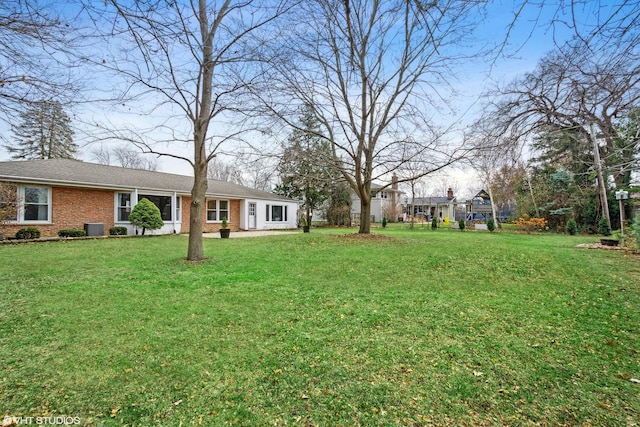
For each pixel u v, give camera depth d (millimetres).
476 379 2602
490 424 2084
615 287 5422
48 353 2982
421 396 2375
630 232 12734
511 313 4168
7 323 3686
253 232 18969
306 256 8164
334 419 2127
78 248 9617
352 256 8016
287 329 3602
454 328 3662
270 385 2510
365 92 11320
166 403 2279
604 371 2746
